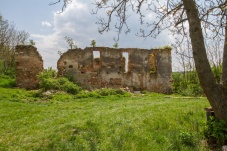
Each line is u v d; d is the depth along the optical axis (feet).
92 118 37.40
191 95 86.48
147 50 107.24
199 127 28.81
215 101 22.88
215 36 25.91
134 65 104.73
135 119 34.88
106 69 101.24
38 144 27.22
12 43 133.80
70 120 38.04
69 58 97.40
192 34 22.71
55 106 53.83
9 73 115.96
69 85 78.33
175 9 26.40
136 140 25.53
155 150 23.02
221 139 22.58
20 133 32.50
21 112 45.73
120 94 78.48
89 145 24.89
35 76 88.94
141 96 78.43
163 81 105.70
